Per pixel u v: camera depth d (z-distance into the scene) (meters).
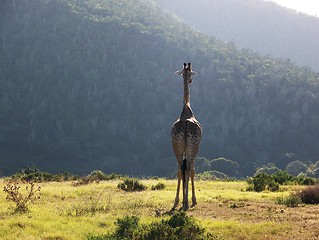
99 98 130.38
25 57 145.25
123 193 18.97
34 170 33.38
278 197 17.19
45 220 12.56
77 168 100.00
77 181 26.72
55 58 145.75
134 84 137.00
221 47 167.88
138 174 99.06
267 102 126.81
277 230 11.39
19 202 14.77
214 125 118.69
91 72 139.00
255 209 14.72
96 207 14.59
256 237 10.82
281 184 26.50
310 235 10.97
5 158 102.25
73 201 16.41
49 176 29.58
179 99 132.00
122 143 114.44
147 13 191.88
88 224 12.05
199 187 22.42
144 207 15.01
